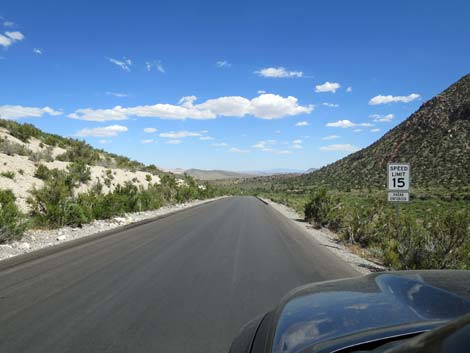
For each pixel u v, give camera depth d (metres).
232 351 3.46
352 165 142.12
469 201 61.78
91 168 33.97
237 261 10.31
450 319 2.50
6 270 8.68
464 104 117.69
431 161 106.00
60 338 4.97
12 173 22.12
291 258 11.05
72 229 16.02
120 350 4.65
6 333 5.11
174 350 4.67
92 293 6.99
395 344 2.35
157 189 38.22
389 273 3.74
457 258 10.66
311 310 3.03
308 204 26.84
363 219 16.95
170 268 9.20
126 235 14.77
